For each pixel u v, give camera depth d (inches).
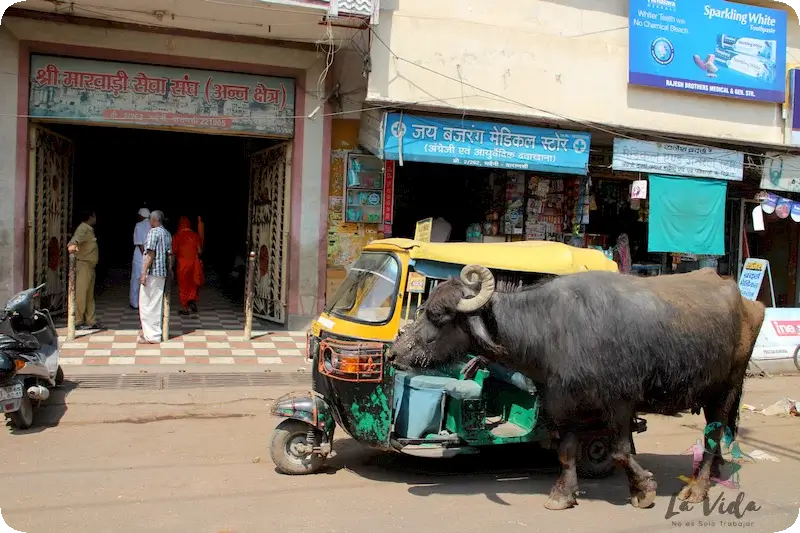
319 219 428.8
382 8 399.9
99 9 367.2
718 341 202.7
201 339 393.7
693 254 527.5
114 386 307.9
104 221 660.1
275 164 445.1
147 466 225.5
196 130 408.2
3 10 370.9
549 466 243.3
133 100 396.2
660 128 465.1
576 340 189.8
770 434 296.0
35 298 305.0
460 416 213.6
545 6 438.3
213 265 688.4
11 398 246.7
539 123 440.5
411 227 491.8
